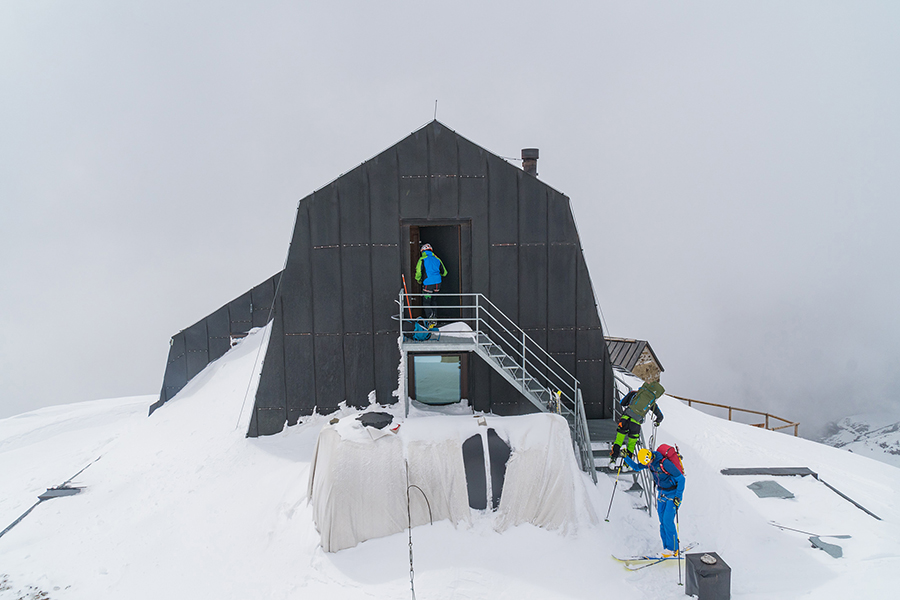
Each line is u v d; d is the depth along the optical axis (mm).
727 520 9078
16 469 13898
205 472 11156
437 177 12109
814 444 12773
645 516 9086
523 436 9031
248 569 7984
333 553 8023
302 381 12289
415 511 8492
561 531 8375
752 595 6898
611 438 11102
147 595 7500
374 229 12117
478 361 12250
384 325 12227
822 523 8898
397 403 12281
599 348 12555
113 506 10219
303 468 10477
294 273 12172
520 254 12320
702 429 13328
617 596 7094
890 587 6789
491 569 7660
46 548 8797
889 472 11070
